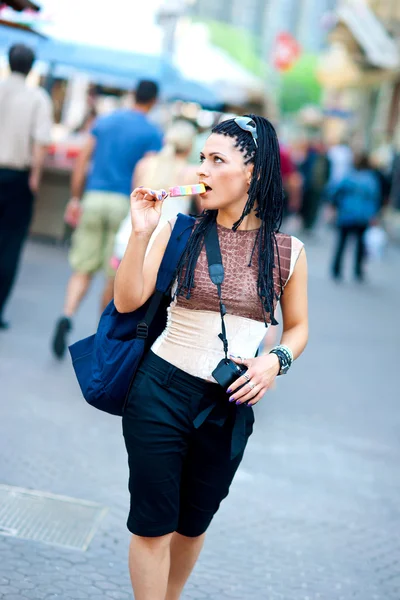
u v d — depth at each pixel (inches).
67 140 628.1
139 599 133.2
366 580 186.2
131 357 129.6
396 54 1106.7
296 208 994.1
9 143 343.3
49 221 619.2
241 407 132.3
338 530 211.0
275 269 132.4
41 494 207.0
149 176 305.9
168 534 132.6
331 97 2010.3
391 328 498.0
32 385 292.0
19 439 241.0
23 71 347.9
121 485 219.8
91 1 616.7
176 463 131.2
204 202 130.3
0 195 345.4
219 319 130.1
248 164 129.2
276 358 132.0
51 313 405.1
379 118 1409.9
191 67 824.3
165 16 640.4
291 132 2128.4
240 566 185.0
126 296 128.9
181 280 130.5
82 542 185.5
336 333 463.5
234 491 226.7
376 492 240.1
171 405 129.7
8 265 350.6
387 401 340.2
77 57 589.0
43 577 168.2
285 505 222.1
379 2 1346.0
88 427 260.2
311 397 330.3
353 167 677.9
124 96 799.7
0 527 186.9
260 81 895.7
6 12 305.4
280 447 267.0
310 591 177.6
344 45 1201.4
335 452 269.4
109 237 331.0
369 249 844.0
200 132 687.7
